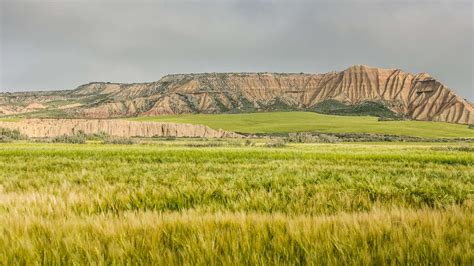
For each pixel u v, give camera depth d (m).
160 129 167.00
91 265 4.30
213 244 4.66
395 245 4.72
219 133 165.75
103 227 5.61
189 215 6.30
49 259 4.54
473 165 26.14
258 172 17.14
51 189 10.66
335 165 23.80
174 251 4.71
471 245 4.77
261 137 151.38
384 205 8.70
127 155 35.56
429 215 5.92
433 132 167.75
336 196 9.84
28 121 160.25
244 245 4.77
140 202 9.12
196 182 12.78
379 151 47.91
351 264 4.38
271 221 5.72
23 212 7.22
